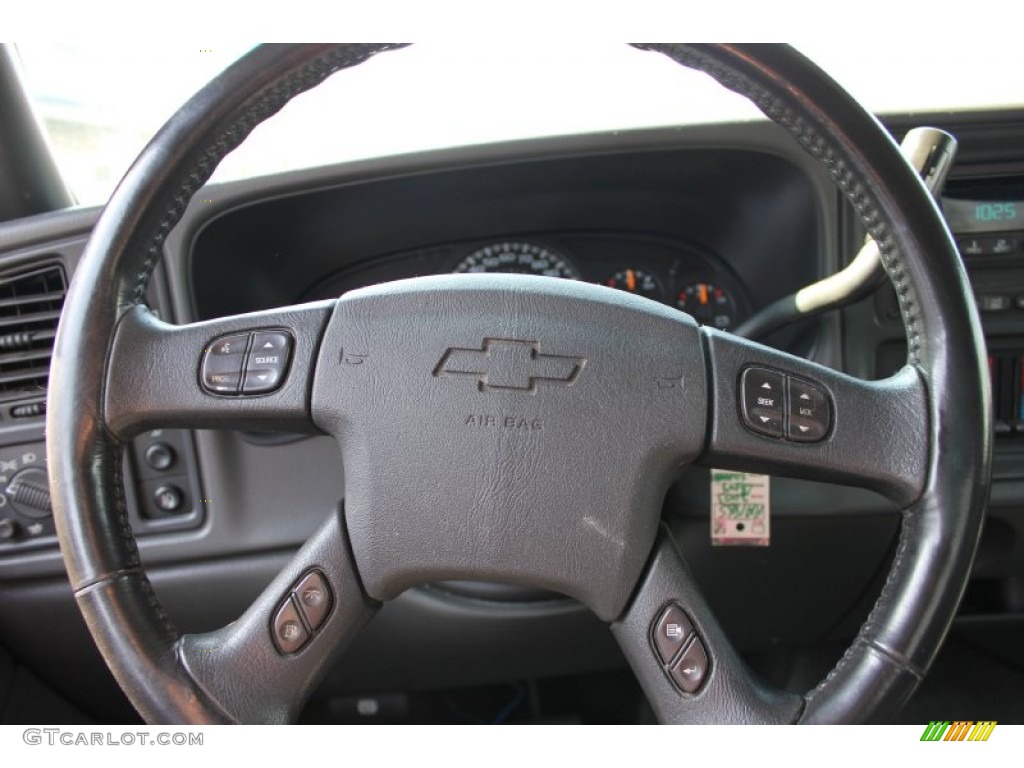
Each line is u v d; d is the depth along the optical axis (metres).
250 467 1.12
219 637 0.65
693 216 1.30
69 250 1.07
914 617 0.59
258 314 0.67
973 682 1.40
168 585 1.15
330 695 1.30
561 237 1.33
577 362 0.64
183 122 0.65
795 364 0.64
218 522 1.12
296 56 0.65
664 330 0.65
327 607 0.66
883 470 0.61
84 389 0.64
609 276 1.34
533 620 1.18
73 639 1.20
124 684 0.62
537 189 1.22
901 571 0.60
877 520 1.16
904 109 1.15
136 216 0.65
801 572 1.20
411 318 0.66
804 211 1.18
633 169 1.19
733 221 1.29
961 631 1.38
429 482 0.65
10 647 1.21
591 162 1.17
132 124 1.16
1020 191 1.16
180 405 0.65
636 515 0.64
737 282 1.34
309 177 1.11
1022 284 1.17
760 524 1.11
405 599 1.17
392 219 1.25
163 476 1.12
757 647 1.28
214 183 1.09
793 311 1.08
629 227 1.33
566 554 0.65
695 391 0.64
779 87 0.63
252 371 0.65
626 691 1.46
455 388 0.65
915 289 0.62
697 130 1.13
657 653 0.64
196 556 1.13
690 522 1.17
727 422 0.63
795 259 1.24
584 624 1.19
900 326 1.16
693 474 1.15
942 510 0.59
